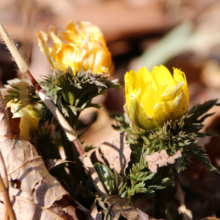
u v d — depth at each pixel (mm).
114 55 995
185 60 903
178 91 442
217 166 572
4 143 451
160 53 923
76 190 461
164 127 447
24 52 459
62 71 454
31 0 461
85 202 455
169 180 467
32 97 464
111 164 463
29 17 461
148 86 444
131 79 451
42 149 477
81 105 465
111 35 1018
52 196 444
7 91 464
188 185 554
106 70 462
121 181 456
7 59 817
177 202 533
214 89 852
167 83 451
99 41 465
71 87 458
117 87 462
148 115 448
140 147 462
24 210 442
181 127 449
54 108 455
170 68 915
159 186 459
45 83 456
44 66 789
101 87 457
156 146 450
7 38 454
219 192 546
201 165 558
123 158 462
